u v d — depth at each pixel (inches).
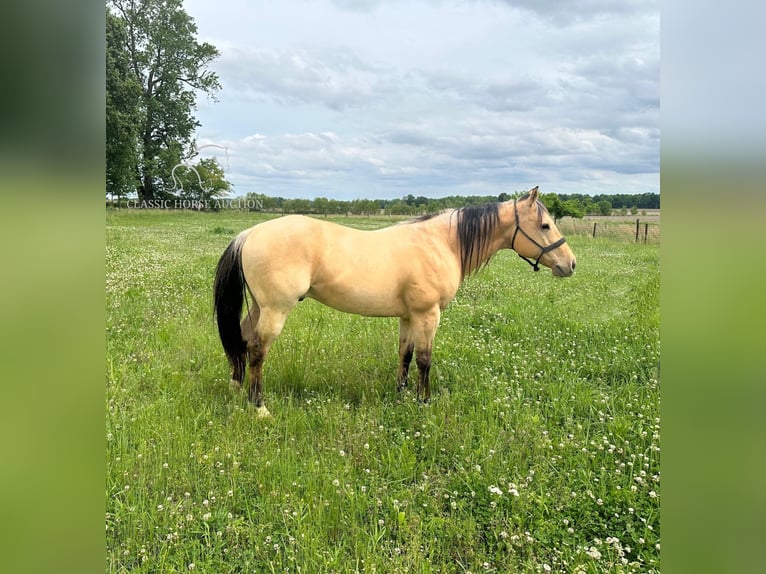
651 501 117.6
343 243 162.1
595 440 145.2
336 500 115.5
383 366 200.1
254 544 104.0
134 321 241.9
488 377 185.9
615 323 258.2
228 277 161.6
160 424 143.0
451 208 182.9
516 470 129.1
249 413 153.8
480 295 336.5
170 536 101.3
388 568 97.2
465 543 106.7
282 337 224.4
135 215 954.7
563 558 102.6
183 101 1336.1
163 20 1280.8
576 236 848.9
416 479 130.3
